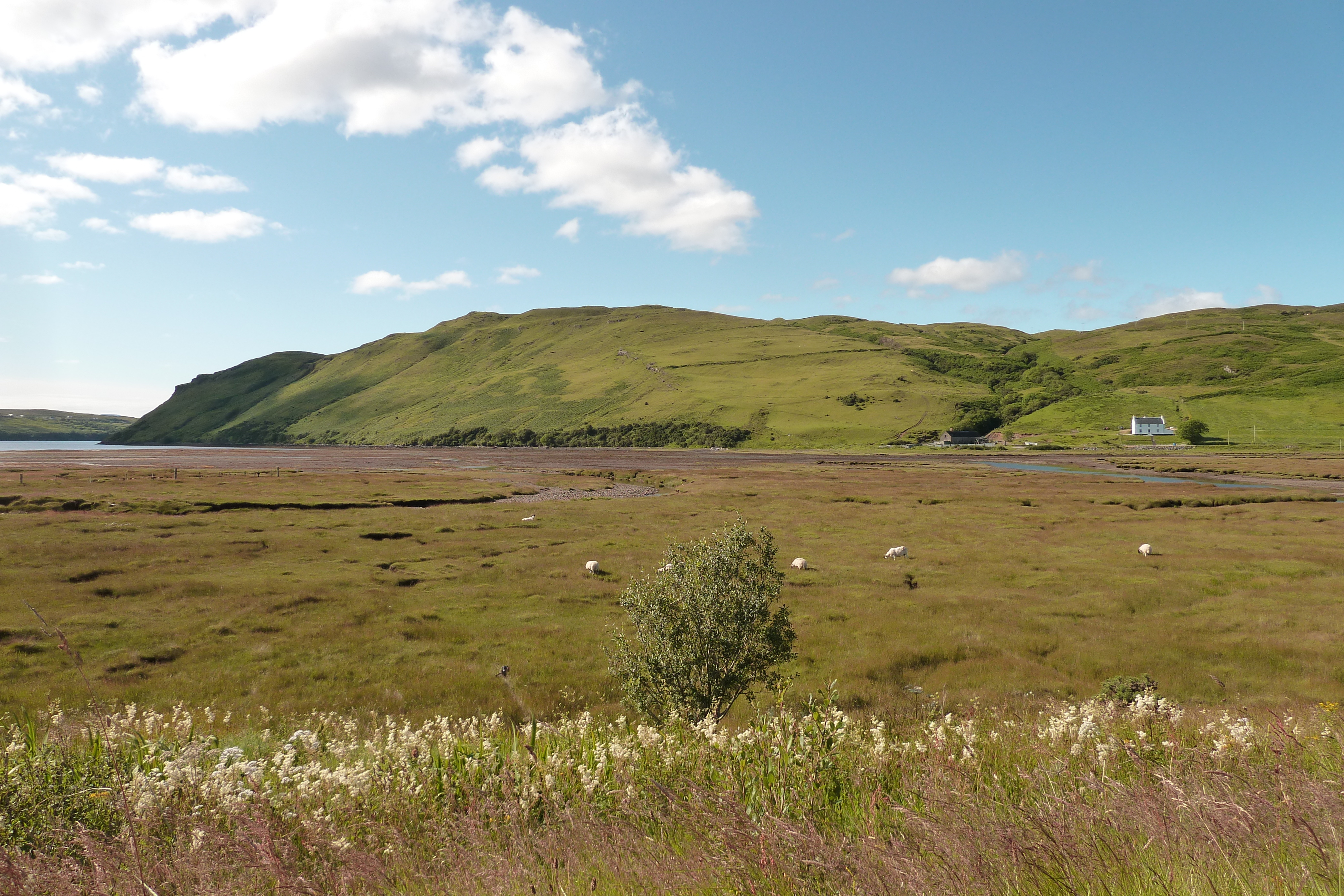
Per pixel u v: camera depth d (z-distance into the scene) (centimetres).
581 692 1898
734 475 10894
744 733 679
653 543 4356
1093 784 466
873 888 347
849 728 689
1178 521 5412
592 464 15175
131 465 12650
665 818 500
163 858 432
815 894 362
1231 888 328
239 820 475
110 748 633
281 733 1184
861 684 1933
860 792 528
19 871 395
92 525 4656
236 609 2692
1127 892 330
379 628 2466
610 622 2581
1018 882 344
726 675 1420
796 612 2742
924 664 2148
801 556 4016
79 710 1123
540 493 8225
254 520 5278
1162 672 2009
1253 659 2106
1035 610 2773
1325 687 1842
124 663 2059
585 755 639
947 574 3484
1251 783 464
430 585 3216
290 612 2675
